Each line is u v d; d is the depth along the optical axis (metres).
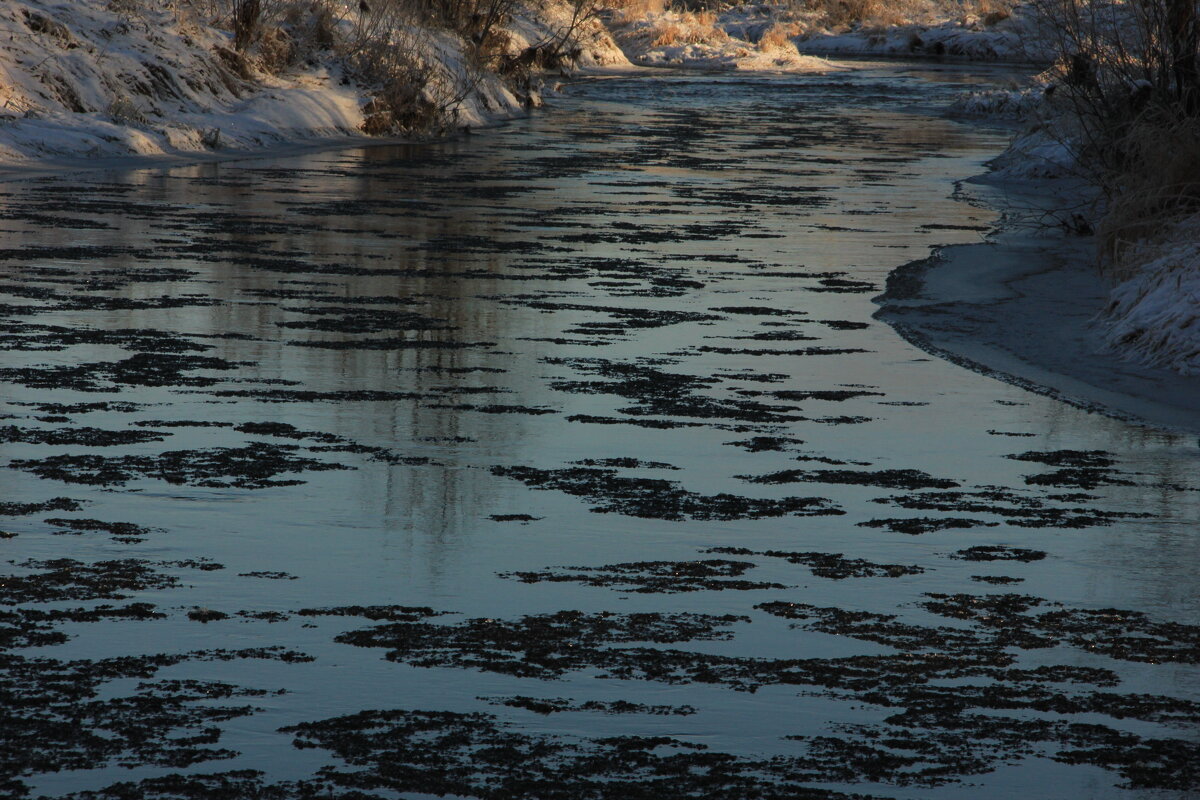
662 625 15.47
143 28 85.81
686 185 67.69
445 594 16.23
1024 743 12.75
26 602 15.58
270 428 23.44
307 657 14.30
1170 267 34.41
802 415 25.67
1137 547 18.77
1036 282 41.53
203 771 11.78
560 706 13.27
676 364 29.67
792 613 15.97
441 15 121.75
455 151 83.94
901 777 12.00
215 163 70.69
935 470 22.34
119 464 21.09
